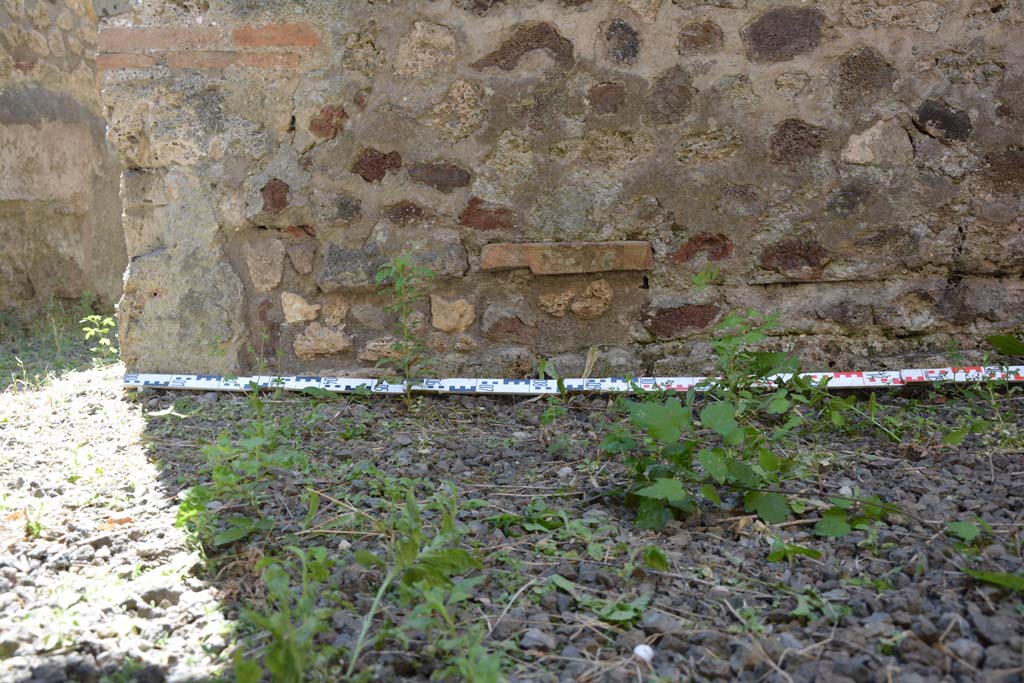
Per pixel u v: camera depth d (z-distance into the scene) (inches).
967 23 131.1
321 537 88.4
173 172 141.1
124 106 139.8
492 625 73.4
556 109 135.9
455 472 108.3
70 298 235.3
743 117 134.4
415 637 70.7
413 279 140.8
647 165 136.5
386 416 131.4
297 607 68.9
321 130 138.7
